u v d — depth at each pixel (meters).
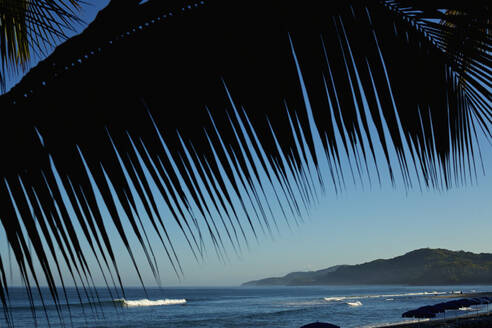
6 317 0.99
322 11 1.24
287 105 1.17
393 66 1.24
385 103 1.22
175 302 90.62
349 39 1.23
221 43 1.20
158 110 1.13
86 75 1.12
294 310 65.19
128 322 46.75
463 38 1.22
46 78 1.11
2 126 1.08
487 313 47.97
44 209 1.03
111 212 1.04
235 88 1.17
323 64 1.20
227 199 1.08
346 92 1.19
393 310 64.56
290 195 1.10
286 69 1.19
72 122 1.09
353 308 69.31
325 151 1.14
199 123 1.13
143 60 1.15
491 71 1.24
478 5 1.16
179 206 1.05
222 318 53.62
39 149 1.07
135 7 1.08
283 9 1.23
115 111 1.11
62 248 1.01
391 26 1.25
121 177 1.07
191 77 1.16
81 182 1.05
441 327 34.78
